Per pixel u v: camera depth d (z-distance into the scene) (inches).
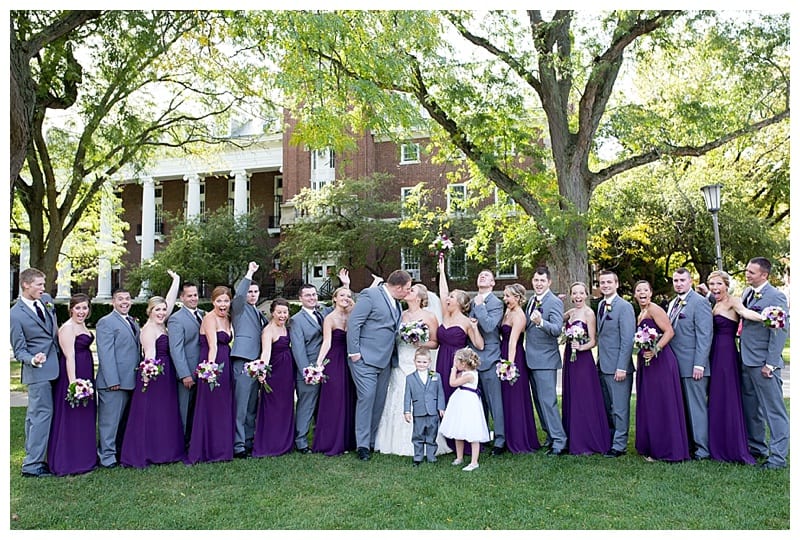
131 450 262.4
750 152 981.8
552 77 658.8
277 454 280.2
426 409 264.5
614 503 214.1
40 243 642.2
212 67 682.2
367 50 464.4
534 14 644.1
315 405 291.4
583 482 236.1
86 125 655.1
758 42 629.9
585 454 274.4
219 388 273.4
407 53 575.8
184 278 1317.7
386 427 285.0
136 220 1742.1
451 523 196.7
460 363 260.4
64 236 656.4
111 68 611.5
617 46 619.2
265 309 1284.4
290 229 1314.0
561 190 669.9
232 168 1577.3
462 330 282.2
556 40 654.5
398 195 1366.9
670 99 690.2
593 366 279.1
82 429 255.4
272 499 220.4
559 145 669.3
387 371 284.7
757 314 250.1
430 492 225.9
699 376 259.0
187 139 790.5
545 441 303.4
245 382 280.4
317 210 1286.9
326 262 1315.2
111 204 917.2
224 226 1401.3
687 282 269.4
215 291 278.2
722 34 628.4
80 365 257.4
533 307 282.7
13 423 337.1
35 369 249.3
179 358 268.7
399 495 223.3
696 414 265.1
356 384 277.3
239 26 431.5
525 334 285.0
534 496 221.6
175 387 273.4
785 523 194.5
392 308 283.3
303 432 288.5
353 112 572.4
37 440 249.0
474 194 1248.8
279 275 1411.2
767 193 1029.8
